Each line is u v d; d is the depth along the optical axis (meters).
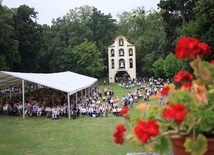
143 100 37.53
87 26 84.75
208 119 2.95
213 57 22.64
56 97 29.98
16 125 21.61
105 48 85.12
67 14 83.19
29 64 62.06
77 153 13.96
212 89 3.26
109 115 26.67
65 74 43.09
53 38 75.94
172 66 55.03
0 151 14.07
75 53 69.94
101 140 16.80
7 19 49.31
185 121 2.91
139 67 82.50
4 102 28.34
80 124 22.14
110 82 75.75
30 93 35.94
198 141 2.79
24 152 14.02
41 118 24.75
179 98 3.04
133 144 3.04
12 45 51.44
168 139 2.93
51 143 16.06
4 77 27.97
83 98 34.34
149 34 80.56
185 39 3.32
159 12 81.12
